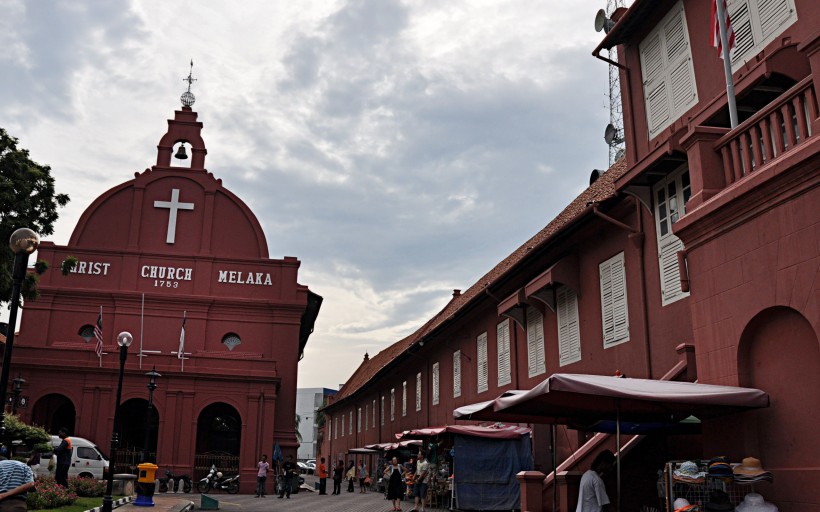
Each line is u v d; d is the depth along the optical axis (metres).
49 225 24.23
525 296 18.42
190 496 25.84
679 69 12.61
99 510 15.66
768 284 8.20
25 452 20.70
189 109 36.91
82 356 29.77
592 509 10.38
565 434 17.77
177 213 35.25
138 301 33.25
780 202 8.04
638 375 13.78
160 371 29.88
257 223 35.81
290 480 28.03
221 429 32.62
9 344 9.36
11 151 23.30
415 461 24.84
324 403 85.31
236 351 33.88
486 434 18.81
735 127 9.28
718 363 9.01
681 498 8.48
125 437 30.67
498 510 18.44
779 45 10.22
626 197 14.32
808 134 7.85
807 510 7.52
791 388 7.98
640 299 13.86
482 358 23.64
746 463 8.03
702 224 9.30
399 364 34.75
